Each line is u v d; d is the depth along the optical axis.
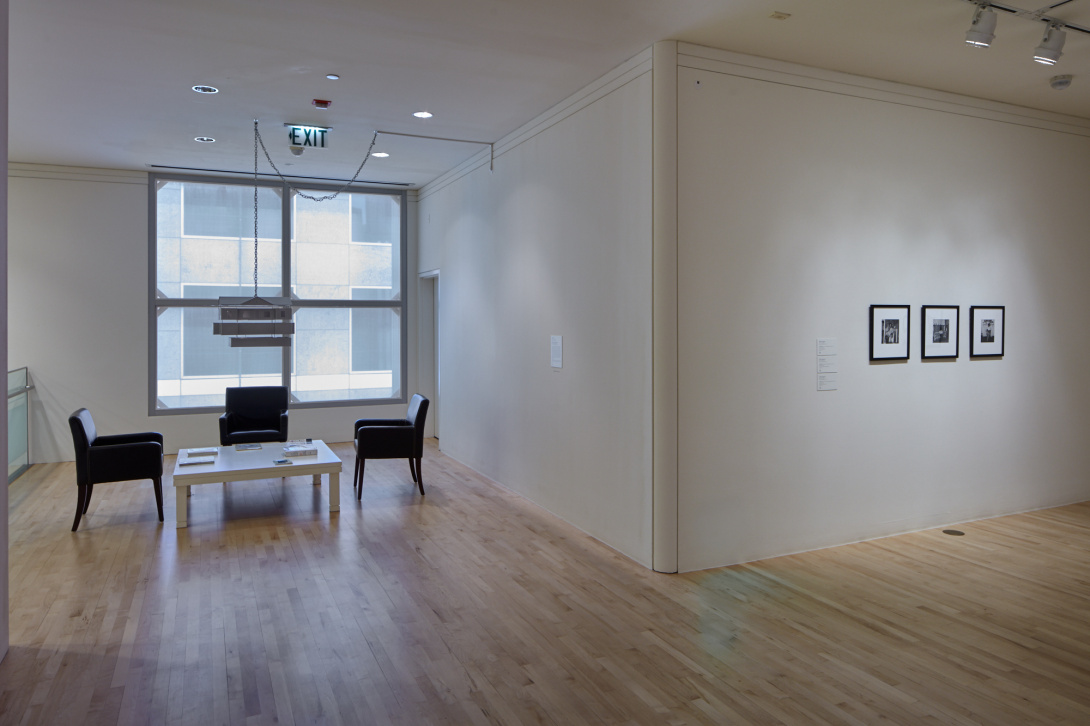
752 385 5.01
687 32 4.51
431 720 3.02
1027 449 6.26
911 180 5.57
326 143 6.81
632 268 4.98
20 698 3.18
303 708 3.11
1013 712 3.09
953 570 4.85
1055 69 5.16
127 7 4.16
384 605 4.25
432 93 5.74
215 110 6.19
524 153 6.62
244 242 9.27
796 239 5.13
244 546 5.37
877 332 5.48
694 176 4.75
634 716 3.05
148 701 3.16
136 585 4.55
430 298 10.10
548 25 4.41
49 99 5.86
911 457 5.68
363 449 6.76
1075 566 4.92
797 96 5.07
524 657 3.59
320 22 4.38
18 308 8.33
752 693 3.25
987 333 5.98
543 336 6.32
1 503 3.54
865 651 3.66
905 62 5.03
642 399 4.91
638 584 4.59
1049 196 6.25
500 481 7.35
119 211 8.70
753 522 5.05
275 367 9.48
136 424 8.84
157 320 8.94
